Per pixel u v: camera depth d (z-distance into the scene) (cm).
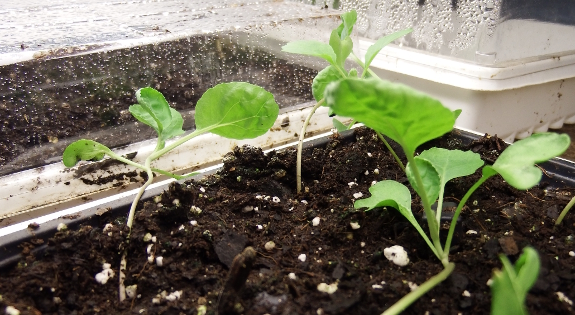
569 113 28
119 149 18
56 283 10
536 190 14
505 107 23
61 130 19
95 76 20
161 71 22
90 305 10
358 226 12
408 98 7
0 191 16
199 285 10
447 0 23
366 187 14
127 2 29
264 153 15
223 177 14
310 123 22
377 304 10
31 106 19
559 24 24
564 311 9
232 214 13
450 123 8
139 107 13
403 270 11
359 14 28
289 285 10
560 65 24
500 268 10
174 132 13
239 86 13
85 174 17
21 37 20
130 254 11
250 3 29
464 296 10
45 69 19
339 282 10
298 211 13
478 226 12
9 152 18
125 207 13
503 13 21
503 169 9
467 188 14
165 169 18
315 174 15
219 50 22
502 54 22
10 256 11
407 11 25
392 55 25
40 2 28
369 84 7
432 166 11
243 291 10
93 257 11
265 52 23
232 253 11
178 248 11
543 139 9
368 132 17
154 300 10
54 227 12
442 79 23
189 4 29
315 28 25
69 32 22
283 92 23
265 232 12
